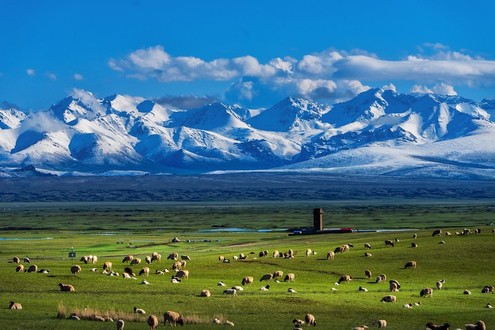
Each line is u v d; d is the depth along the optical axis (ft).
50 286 549.54
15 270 634.84
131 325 426.92
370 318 463.01
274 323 442.91
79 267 625.41
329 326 436.35
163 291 540.52
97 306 479.82
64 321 433.07
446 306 504.02
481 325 418.72
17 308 467.52
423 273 654.53
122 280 583.58
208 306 488.44
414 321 456.45
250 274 654.53
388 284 604.49
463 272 655.35
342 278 614.75
